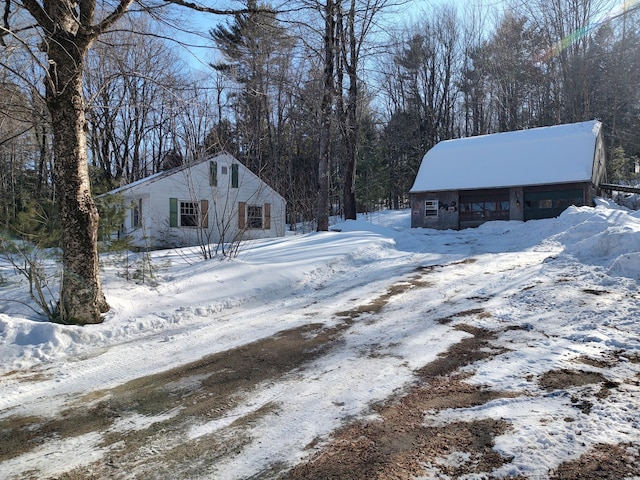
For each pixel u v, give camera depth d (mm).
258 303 7914
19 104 8414
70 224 6340
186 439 3270
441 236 17969
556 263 8930
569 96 27469
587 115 25969
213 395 4051
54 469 2941
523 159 21953
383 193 35094
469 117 41500
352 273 10234
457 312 6312
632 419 3059
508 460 2715
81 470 2920
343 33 18547
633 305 5590
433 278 9062
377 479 2627
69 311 6297
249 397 3965
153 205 17938
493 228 19953
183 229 18547
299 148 34688
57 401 4066
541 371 3977
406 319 6188
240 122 29328
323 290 8695
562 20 26516
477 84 38500
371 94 28078
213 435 3311
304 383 4207
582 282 7141
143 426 3508
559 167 20641
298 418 3502
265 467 2857
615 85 29578
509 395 3574
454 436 3039
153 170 33344
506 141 23516
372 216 28844
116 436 3361
